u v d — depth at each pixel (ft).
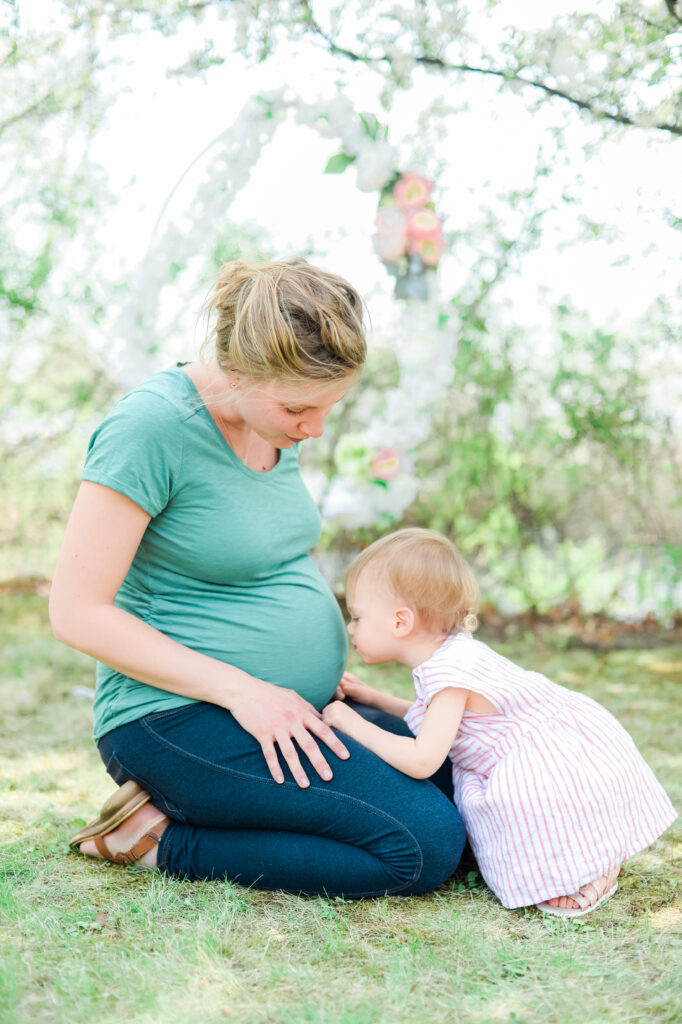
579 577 14.84
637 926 5.55
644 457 14.14
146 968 4.78
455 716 6.01
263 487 6.19
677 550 14.30
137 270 11.92
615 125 11.21
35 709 10.61
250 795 5.74
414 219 12.20
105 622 5.65
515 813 5.77
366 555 6.70
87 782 8.18
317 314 5.28
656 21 10.41
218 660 6.00
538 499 14.73
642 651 13.96
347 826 5.70
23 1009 4.44
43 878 6.04
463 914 5.69
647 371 13.67
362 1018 4.37
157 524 5.94
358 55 11.22
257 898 5.79
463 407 14.48
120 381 12.29
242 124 11.41
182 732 5.84
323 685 6.46
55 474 15.84
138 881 6.02
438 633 6.52
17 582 16.24
